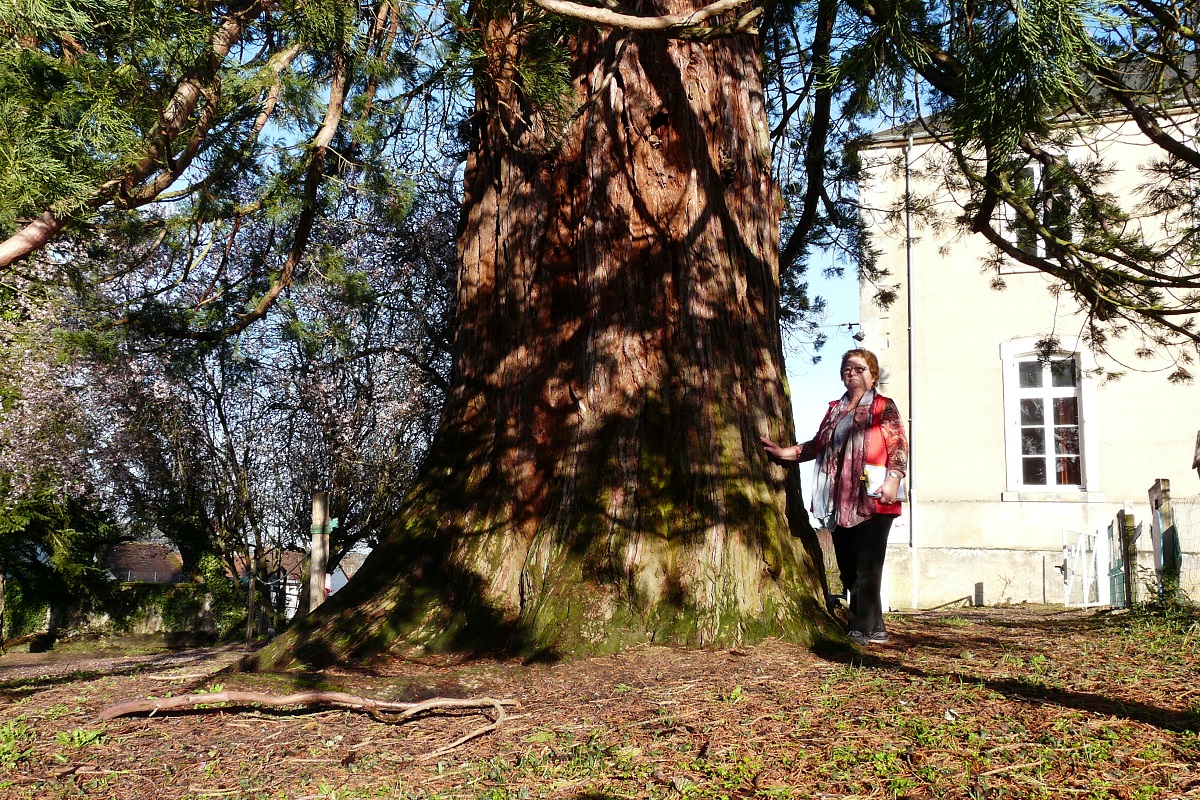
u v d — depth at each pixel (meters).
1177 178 8.20
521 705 4.46
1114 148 13.71
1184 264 7.98
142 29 4.57
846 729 3.68
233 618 21.55
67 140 4.13
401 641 5.92
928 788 3.03
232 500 16.45
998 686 4.24
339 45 6.63
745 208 6.51
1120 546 10.49
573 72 6.60
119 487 16.73
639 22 4.86
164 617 22.11
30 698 5.54
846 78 5.80
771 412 6.25
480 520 6.29
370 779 3.54
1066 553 13.92
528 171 6.75
